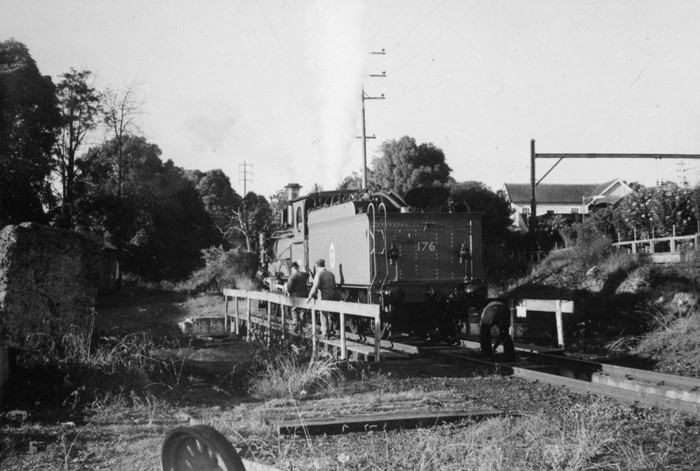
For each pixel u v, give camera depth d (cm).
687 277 1474
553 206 7506
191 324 1817
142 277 4856
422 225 1336
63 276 885
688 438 615
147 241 4669
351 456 563
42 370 822
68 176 3638
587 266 1883
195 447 345
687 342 1205
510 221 3000
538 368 1059
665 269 1563
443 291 1340
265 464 530
